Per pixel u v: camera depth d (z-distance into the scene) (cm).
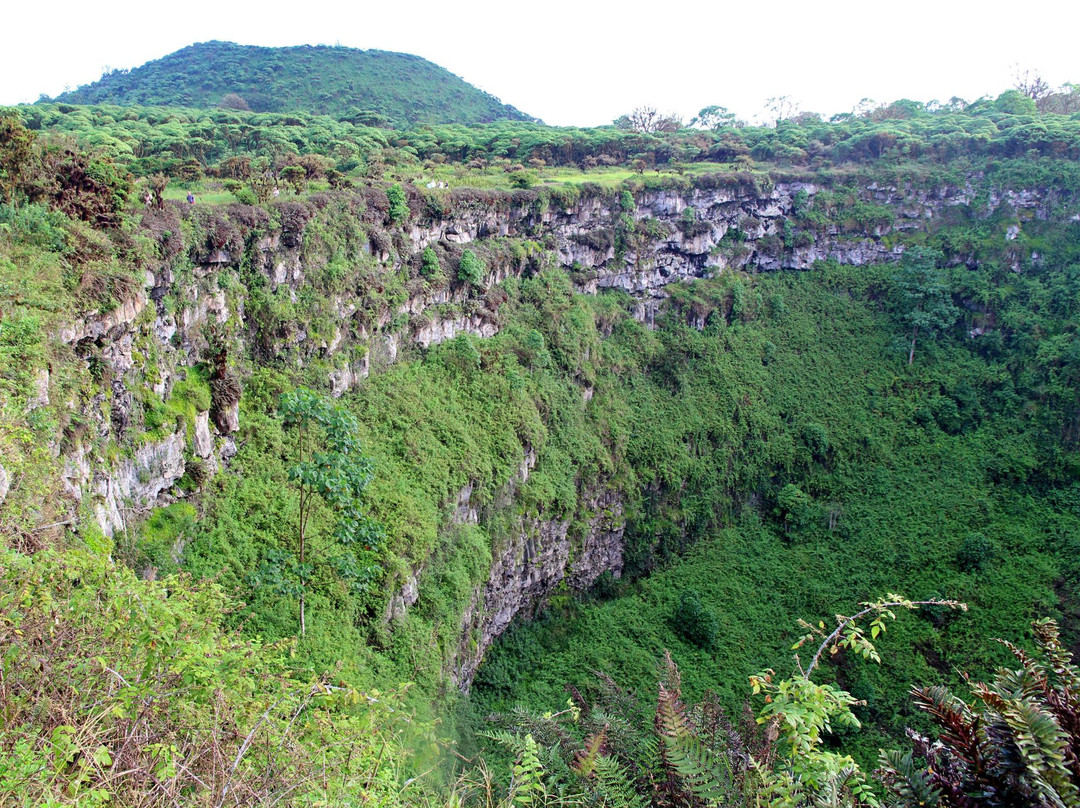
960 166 5694
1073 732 623
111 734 632
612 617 3338
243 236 2442
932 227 5559
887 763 700
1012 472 4053
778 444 4288
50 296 1523
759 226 5341
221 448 2175
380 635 2053
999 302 4859
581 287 4381
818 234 5453
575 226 4428
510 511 3008
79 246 1720
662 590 3538
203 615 977
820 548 3756
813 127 6750
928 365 4781
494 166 5347
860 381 4722
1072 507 3844
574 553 3416
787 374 4716
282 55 10969
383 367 2992
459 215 3684
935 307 4862
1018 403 4412
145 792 565
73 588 823
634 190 4700
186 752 653
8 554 759
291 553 1892
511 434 3100
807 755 668
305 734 761
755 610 3381
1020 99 6756
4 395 1219
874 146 6147
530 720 1019
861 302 5244
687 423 4181
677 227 4888
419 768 1190
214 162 4438
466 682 2552
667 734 765
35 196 1783
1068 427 4175
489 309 3631
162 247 2073
